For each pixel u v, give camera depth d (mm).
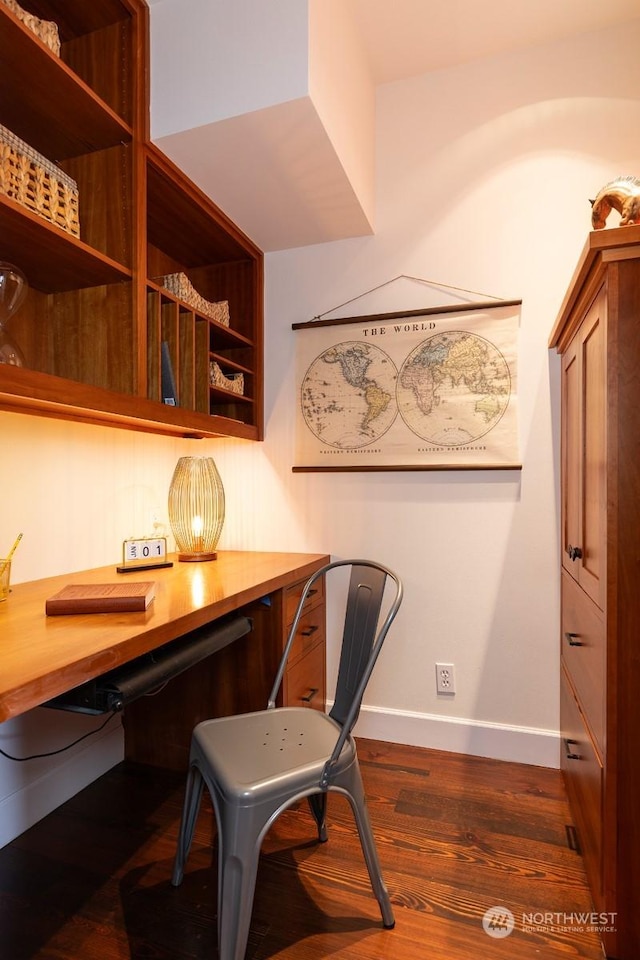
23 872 1424
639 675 1143
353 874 1416
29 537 1663
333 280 2326
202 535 2129
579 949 1184
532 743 2012
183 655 1331
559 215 2020
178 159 1710
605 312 1192
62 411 1596
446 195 2164
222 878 1070
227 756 1217
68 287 1656
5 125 1512
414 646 2176
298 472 2373
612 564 1160
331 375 2316
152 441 2260
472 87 2139
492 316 2078
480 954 1170
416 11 1896
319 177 1826
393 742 2189
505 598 2064
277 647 1826
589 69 2000
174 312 1803
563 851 1506
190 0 1579
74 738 1805
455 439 2121
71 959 1156
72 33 1640
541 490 2021
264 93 1491
